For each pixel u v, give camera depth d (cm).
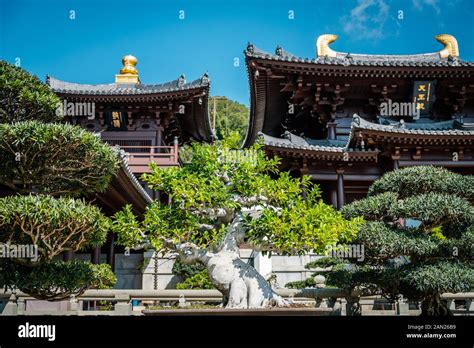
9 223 902
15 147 952
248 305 884
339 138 2848
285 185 936
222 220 981
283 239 865
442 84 2808
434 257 1209
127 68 3888
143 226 1000
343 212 1253
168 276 2391
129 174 1734
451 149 2430
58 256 2020
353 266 1609
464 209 1159
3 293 1338
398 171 1301
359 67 2619
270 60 2584
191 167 1009
